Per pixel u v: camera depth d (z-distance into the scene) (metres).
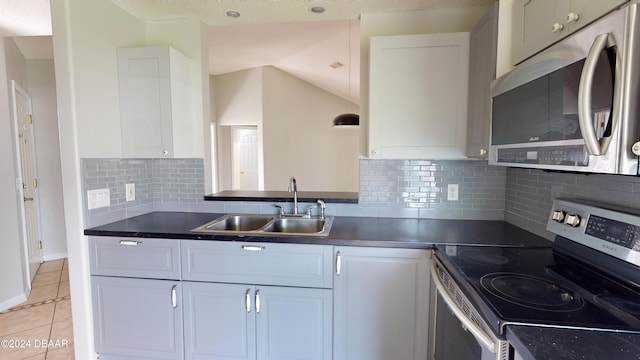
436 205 2.16
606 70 0.81
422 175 2.16
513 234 1.76
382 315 1.69
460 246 1.56
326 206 2.25
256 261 1.74
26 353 2.06
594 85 0.83
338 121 3.66
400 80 1.85
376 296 1.68
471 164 2.11
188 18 2.27
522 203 1.88
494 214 2.11
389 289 1.67
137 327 1.86
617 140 0.79
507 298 1.00
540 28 1.24
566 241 1.41
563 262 1.34
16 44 3.20
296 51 4.09
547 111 1.07
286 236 1.71
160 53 2.02
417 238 1.69
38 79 3.63
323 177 6.02
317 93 5.83
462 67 1.80
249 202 2.30
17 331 2.33
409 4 2.04
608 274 1.17
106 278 1.86
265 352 1.78
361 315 1.70
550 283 1.12
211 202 2.33
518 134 1.26
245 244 1.74
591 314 0.91
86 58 1.84
